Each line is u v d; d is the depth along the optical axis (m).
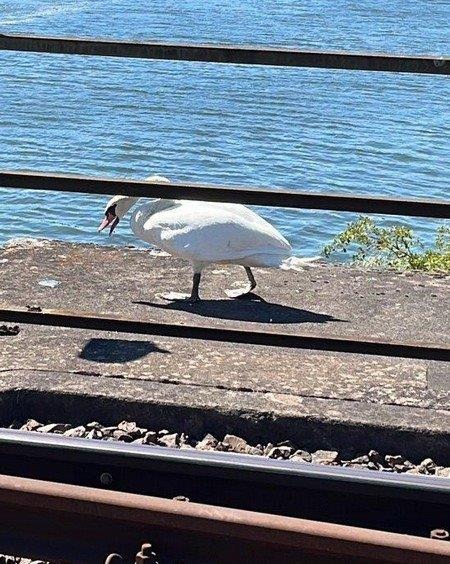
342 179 19.53
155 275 6.90
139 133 22.11
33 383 5.14
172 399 5.05
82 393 5.08
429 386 5.29
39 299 6.32
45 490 3.06
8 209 14.71
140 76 29.69
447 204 3.06
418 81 32.34
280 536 2.93
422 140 23.03
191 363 5.46
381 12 64.56
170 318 6.16
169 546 3.03
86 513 3.05
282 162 20.47
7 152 19.88
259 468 3.31
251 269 7.10
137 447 3.39
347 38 49.47
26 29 41.56
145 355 5.54
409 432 4.87
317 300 6.56
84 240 13.66
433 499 3.24
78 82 27.97
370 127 24.27
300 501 3.38
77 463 3.44
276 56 3.05
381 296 6.64
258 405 5.02
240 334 3.30
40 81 27.64
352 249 11.70
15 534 3.12
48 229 14.08
